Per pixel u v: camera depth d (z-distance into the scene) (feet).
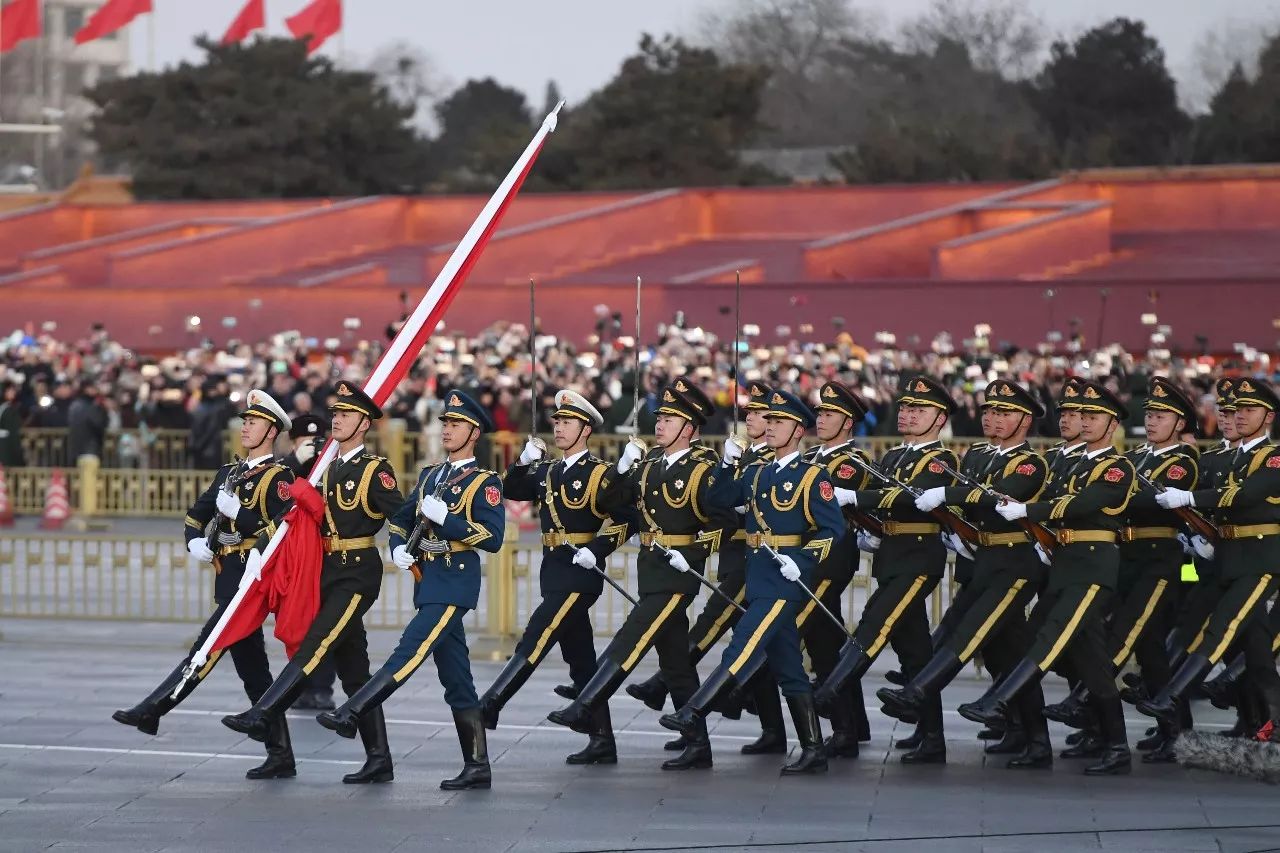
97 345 329.93
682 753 111.75
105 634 158.92
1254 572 108.58
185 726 120.88
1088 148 578.25
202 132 547.08
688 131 549.13
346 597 104.22
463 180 587.68
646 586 107.86
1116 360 261.03
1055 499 106.42
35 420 289.53
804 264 374.22
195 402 275.39
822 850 88.84
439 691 134.31
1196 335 329.52
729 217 435.94
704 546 108.78
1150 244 396.98
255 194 545.03
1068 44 612.70
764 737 113.91
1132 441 230.07
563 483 108.78
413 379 274.98
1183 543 114.83
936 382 112.16
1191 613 114.62
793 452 105.29
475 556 103.30
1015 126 604.08
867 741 117.19
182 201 486.38
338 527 104.27
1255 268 363.76
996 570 109.81
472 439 103.45
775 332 352.08
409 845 89.81
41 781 104.78
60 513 258.98
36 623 164.25
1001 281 341.21
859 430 247.91
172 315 385.91
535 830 92.84
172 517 265.34
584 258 414.00
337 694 136.05
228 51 559.79
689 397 109.81
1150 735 117.50
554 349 286.46
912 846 89.35
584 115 593.42
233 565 109.29
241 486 108.68
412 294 373.81
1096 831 92.22
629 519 110.22
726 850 88.89
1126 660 111.65
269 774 105.70
